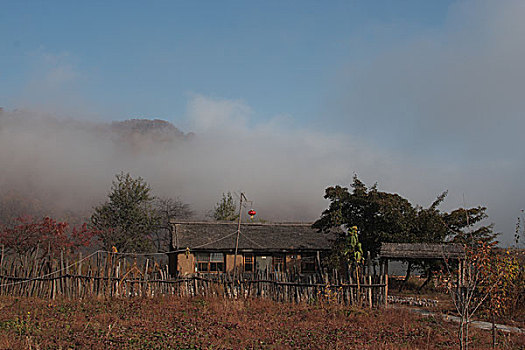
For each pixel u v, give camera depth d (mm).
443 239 27578
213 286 22188
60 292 21391
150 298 21406
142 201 45844
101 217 43625
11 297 20906
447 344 12703
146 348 11703
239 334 13625
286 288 21031
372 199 27609
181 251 31625
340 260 27359
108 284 21641
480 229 26656
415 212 28094
